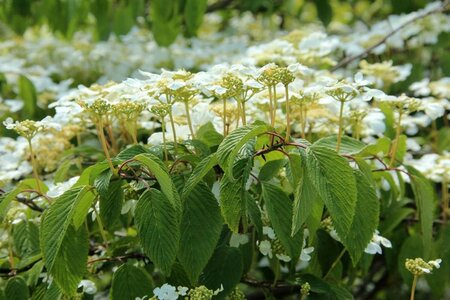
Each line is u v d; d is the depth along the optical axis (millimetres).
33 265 1109
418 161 1331
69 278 981
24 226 1146
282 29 2252
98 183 945
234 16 2309
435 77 1855
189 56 1766
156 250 932
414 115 1586
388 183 1241
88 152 1308
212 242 959
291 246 989
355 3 2145
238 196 948
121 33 1788
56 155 1285
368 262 1194
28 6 1925
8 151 1306
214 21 2314
